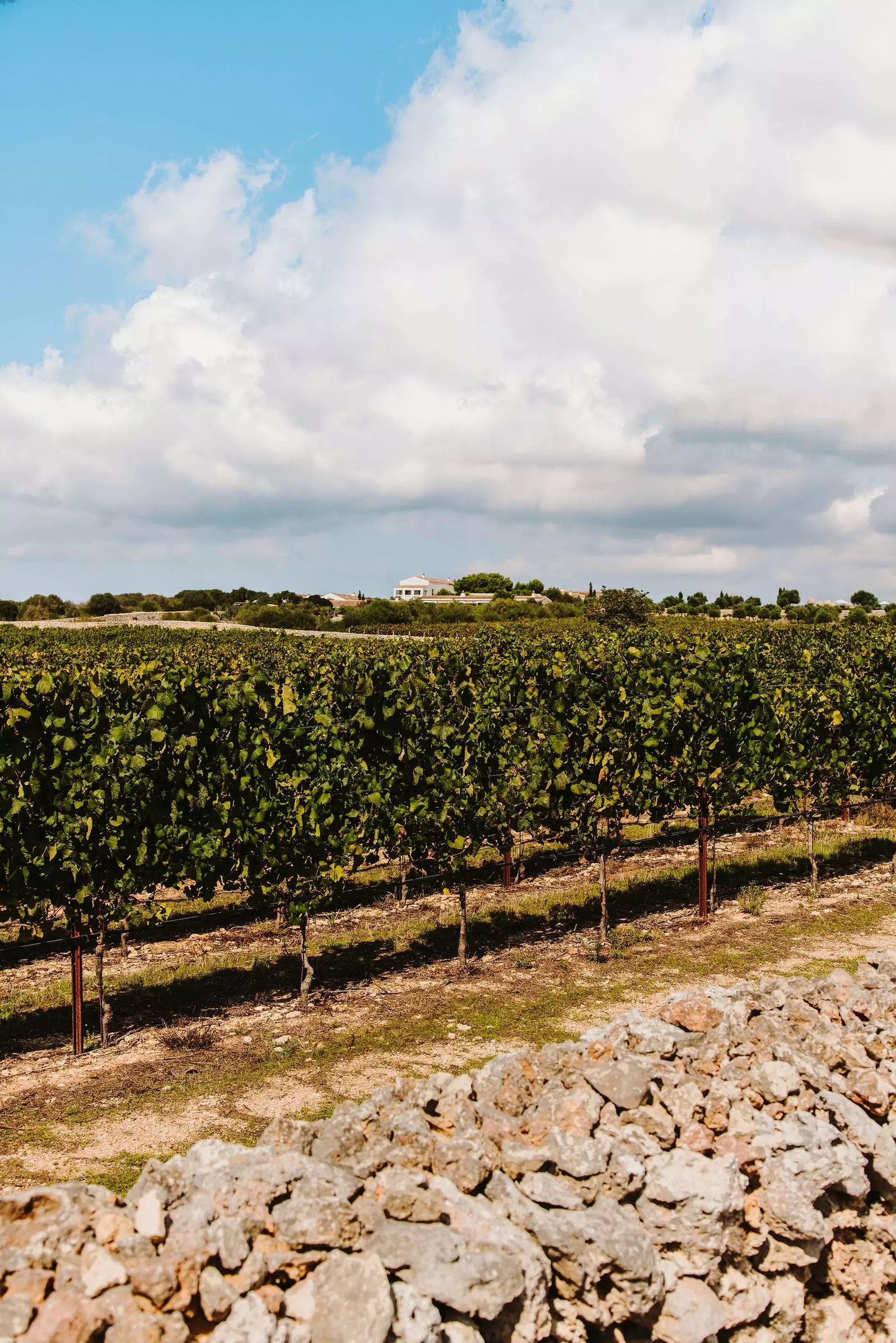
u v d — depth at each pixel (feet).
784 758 39.78
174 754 27.86
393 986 30.32
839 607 281.54
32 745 26.14
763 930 35.35
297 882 30.12
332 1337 10.44
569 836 35.45
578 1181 13.37
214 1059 24.68
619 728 35.09
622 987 29.76
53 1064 24.66
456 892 40.29
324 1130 13.89
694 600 314.35
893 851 47.01
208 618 238.07
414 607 239.91
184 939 35.65
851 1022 18.67
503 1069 15.71
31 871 25.96
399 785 32.01
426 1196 12.23
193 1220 11.62
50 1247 10.89
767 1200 13.75
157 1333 10.02
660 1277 12.42
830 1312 13.89
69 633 153.69
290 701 29.71
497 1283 11.12
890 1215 15.01
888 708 44.27
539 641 60.29
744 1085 15.62
